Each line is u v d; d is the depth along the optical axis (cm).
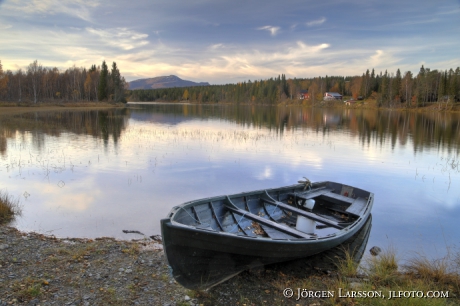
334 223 752
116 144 2200
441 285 590
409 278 613
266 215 907
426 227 923
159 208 1001
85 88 9494
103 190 1172
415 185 1375
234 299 535
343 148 2230
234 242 557
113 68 10244
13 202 1010
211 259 563
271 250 593
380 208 1090
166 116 5375
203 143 2314
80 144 2172
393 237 849
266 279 611
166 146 2158
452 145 2433
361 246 783
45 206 992
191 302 513
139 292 527
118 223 873
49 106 7062
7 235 747
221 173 1477
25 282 532
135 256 662
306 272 646
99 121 4031
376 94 10025
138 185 1245
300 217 823
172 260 529
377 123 4309
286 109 9231
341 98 12194
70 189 1173
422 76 8944
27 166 1509
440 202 1153
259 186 1296
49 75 9044
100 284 543
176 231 520
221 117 5331
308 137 2761
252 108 9831
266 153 1983
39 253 652
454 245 798
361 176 1512
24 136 2477
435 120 4897
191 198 1111
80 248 688
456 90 7806
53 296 498
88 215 926
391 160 1869
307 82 15100
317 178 1459
